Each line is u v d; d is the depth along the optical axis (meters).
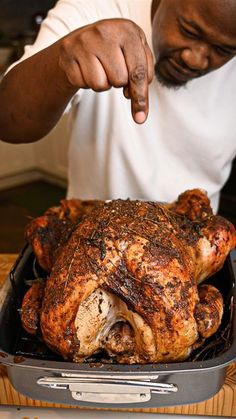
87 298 0.55
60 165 2.41
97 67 0.53
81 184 1.02
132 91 0.52
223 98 0.90
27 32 2.41
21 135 0.74
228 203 1.84
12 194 2.45
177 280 0.54
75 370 0.51
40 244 0.67
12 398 0.60
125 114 0.90
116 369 0.51
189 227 0.64
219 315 0.57
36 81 0.64
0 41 2.38
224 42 0.64
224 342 0.58
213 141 0.92
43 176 2.58
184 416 0.60
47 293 0.56
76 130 0.95
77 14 0.82
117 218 0.58
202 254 0.62
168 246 0.56
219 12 0.62
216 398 0.58
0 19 2.55
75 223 0.63
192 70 0.71
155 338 0.54
